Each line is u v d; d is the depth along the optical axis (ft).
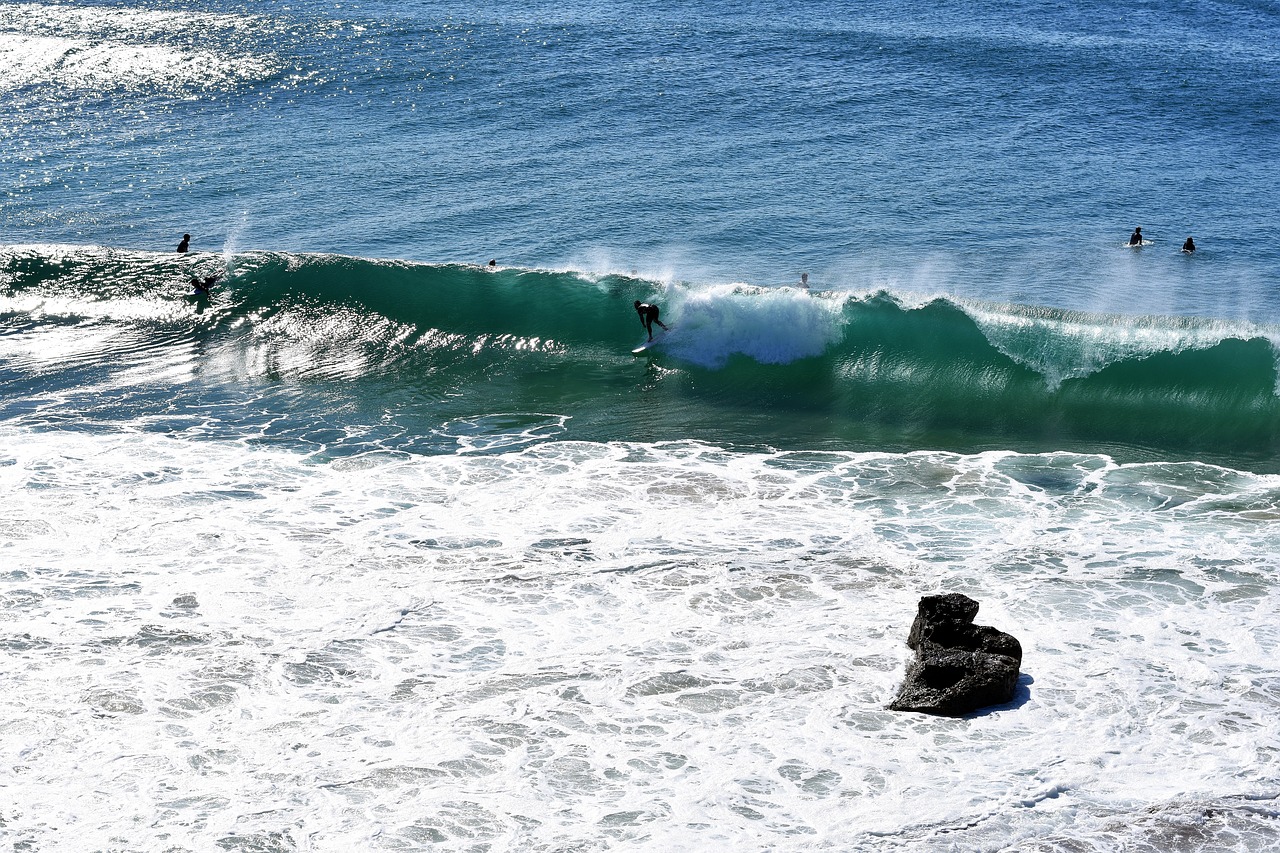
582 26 390.63
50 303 168.55
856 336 148.36
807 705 76.95
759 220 224.53
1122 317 144.25
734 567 96.63
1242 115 306.76
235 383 143.54
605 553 99.09
